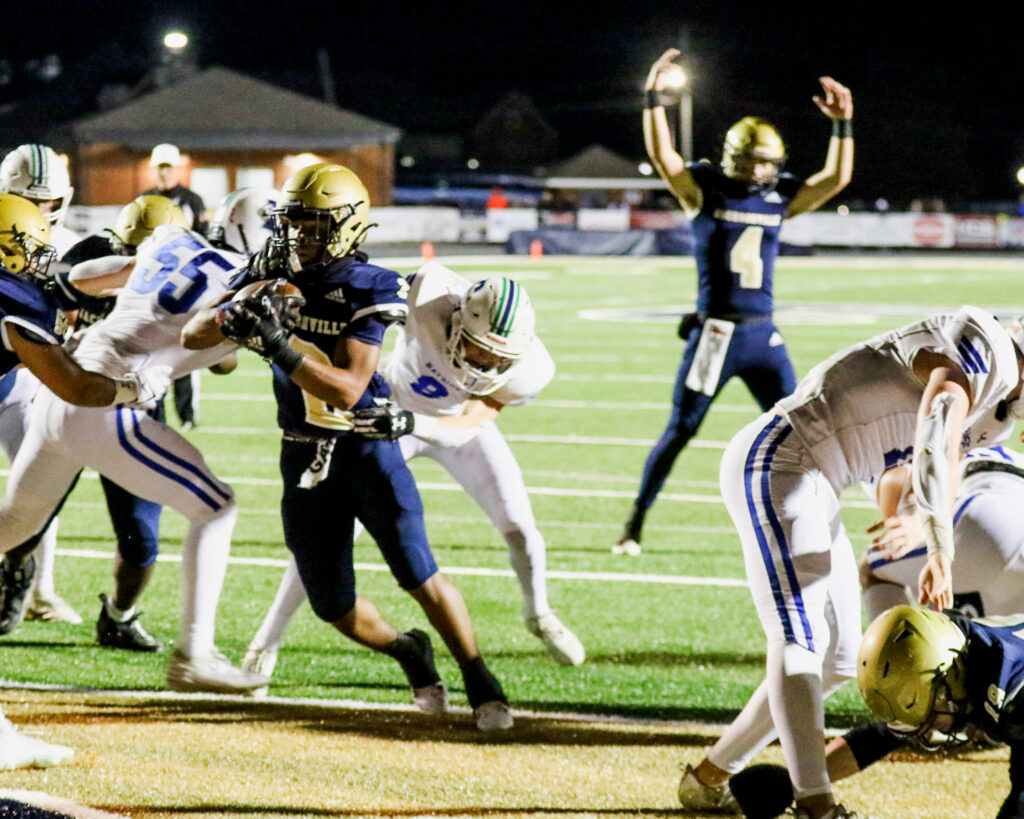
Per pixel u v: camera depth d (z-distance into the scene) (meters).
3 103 111.81
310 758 7.10
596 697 8.27
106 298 9.12
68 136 77.88
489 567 11.46
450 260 55.00
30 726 7.48
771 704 5.99
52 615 9.71
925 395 5.91
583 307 36.31
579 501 14.18
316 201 6.84
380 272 7.03
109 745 7.21
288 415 7.28
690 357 12.05
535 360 7.93
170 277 7.69
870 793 6.77
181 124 75.69
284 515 7.49
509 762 7.12
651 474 11.99
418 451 8.34
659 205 84.06
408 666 7.82
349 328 6.88
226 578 10.96
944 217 68.06
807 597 6.13
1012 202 104.94
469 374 7.52
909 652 5.38
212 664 7.79
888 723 5.61
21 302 6.91
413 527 7.39
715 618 10.05
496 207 74.50
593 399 21.20
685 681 8.61
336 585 7.50
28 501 8.00
